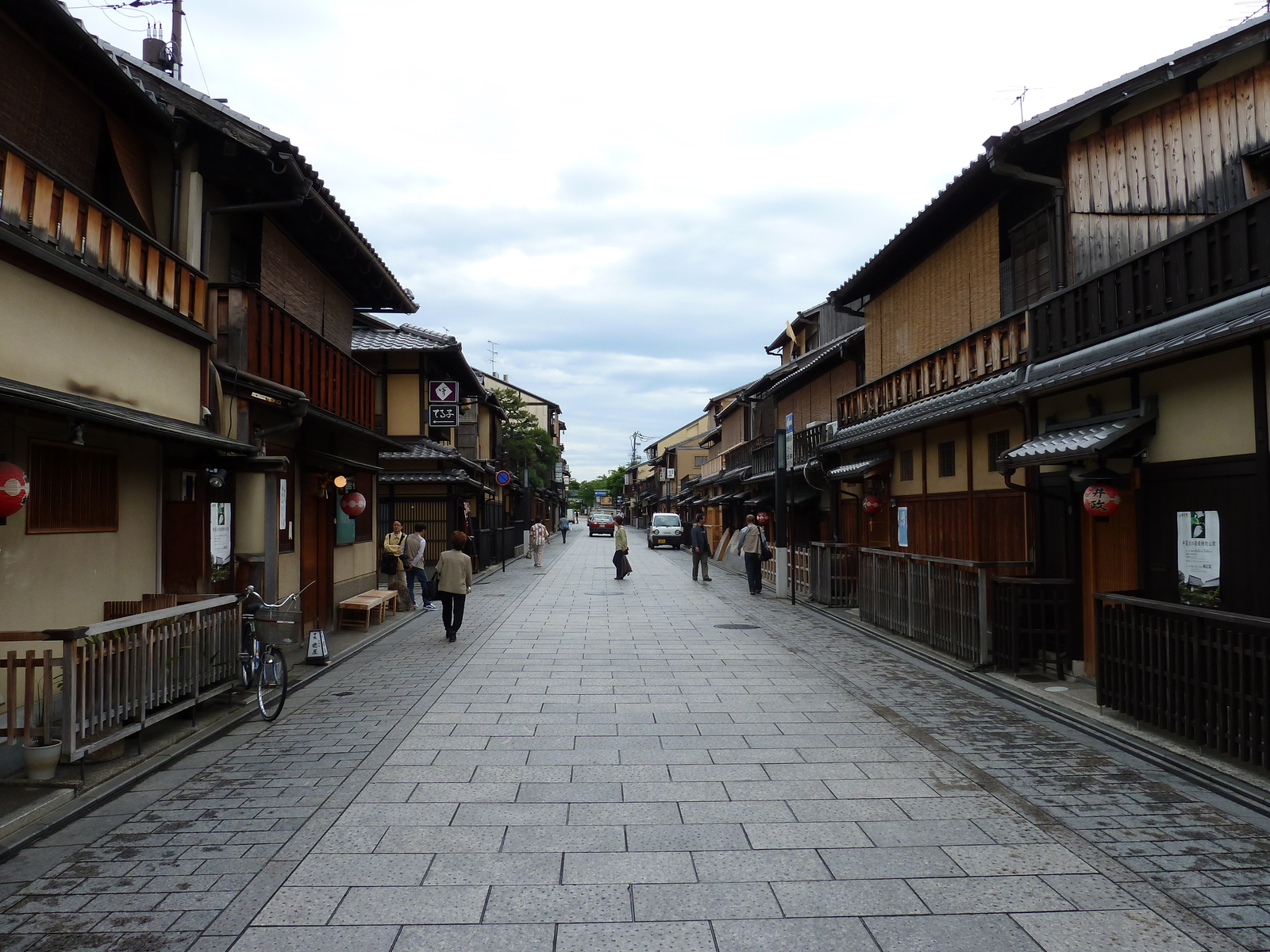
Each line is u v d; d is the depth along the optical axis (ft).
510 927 11.29
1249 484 20.31
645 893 12.34
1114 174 29.71
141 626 19.21
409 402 76.64
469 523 89.40
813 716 23.71
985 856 13.71
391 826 15.14
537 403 212.02
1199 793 16.83
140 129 27.94
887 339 51.06
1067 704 24.06
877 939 11.00
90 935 11.13
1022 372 32.63
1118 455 24.73
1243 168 25.66
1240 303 20.66
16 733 17.06
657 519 147.95
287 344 33.81
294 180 30.71
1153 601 20.27
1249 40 26.07
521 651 35.78
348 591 46.34
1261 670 17.16
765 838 14.53
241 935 11.12
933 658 32.19
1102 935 11.09
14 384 16.76
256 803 16.43
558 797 16.76
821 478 58.49
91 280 20.92
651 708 24.66
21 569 19.03
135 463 24.14
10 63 21.33
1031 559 31.35
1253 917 11.57
